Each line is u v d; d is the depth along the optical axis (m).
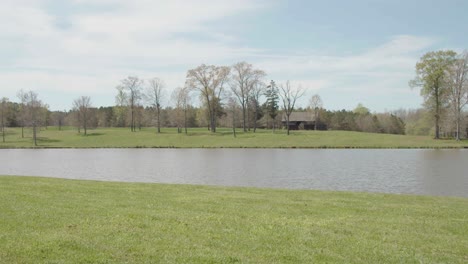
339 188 28.05
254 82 101.69
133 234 10.78
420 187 28.39
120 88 109.38
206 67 97.94
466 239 11.62
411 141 76.69
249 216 13.35
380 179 32.62
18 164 48.47
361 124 127.50
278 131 101.12
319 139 82.62
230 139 86.50
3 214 12.58
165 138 90.62
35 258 8.88
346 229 12.06
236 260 9.09
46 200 15.22
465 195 25.09
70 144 86.12
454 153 59.12
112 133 101.75
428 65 74.81
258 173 37.06
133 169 41.59
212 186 21.92
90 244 9.85
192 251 9.58
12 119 125.19
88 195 16.94
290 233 11.40
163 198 16.69
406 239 11.32
